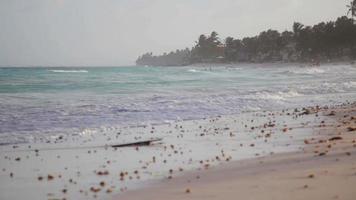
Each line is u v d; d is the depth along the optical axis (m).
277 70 98.88
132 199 8.02
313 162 10.04
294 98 33.28
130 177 9.99
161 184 9.16
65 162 12.12
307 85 45.00
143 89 37.84
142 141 15.27
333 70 87.31
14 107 23.58
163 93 34.25
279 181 8.29
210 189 8.24
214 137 16.38
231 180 8.92
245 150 13.25
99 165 11.62
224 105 27.95
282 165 10.13
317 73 76.31
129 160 12.27
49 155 13.19
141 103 27.44
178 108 25.92
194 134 17.30
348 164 9.27
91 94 32.38
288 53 185.75
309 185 7.66
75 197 8.42
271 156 11.80
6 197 8.58
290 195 7.12
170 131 18.22
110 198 8.20
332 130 16.53
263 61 193.62
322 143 13.36
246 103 29.17
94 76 60.84
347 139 13.71
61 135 16.94
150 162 11.91
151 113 23.72
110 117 21.91
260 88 40.31
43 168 11.36
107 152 13.61
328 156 10.69
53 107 24.25
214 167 10.77
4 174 10.66
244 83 48.12
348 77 62.56
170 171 10.51
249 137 16.08
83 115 22.09
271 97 33.00
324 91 39.28
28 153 13.49
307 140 14.40
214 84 46.00
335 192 7.01
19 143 15.16
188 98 30.86
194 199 7.57
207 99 30.47
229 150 13.40
